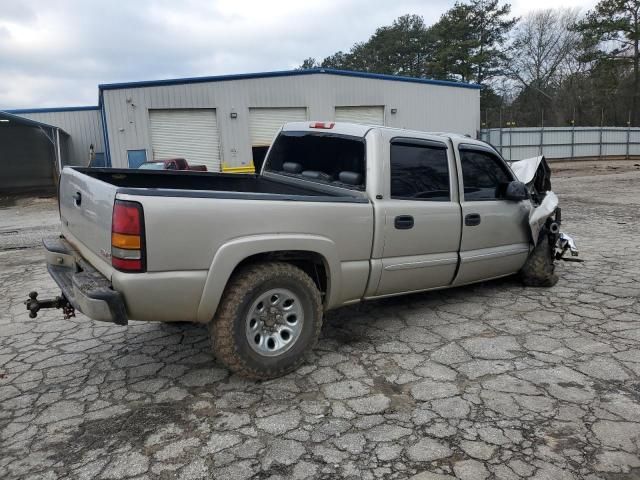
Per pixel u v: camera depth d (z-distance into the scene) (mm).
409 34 64250
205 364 3779
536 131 35094
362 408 3102
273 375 3443
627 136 37562
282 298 3469
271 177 5070
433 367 3645
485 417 2969
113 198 2918
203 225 3037
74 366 3795
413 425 2900
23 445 2770
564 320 4539
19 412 3127
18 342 4305
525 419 2936
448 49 51156
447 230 4395
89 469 2547
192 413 3078
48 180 30078
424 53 63969
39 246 9531
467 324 4488
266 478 2463
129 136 22250
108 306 2863
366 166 3941
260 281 3283
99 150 28250
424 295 5344
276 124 24453
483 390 3287
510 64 56125
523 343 4039
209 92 23062
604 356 3762
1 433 2893
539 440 2729
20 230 12188
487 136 34281
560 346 3967
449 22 51906
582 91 52781
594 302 5023
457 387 3338
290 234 3395
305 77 24453
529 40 56656
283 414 3047
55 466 2576
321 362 3760
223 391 3352
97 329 4582
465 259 4590
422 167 4254
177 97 22609
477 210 4645
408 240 4102
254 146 24203
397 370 3609
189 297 3059
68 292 3322
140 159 22500
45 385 3488
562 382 3371
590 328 4332
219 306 3248
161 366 3760
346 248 3727
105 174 4410
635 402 3100
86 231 3432
